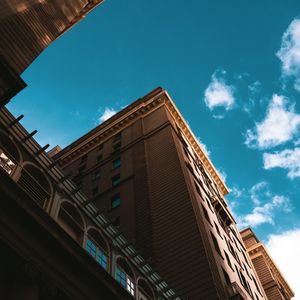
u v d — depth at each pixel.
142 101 62.88
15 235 13.40
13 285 12.83
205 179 54.38
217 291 26.94
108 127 63.03
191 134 61.78
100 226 19.88
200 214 35.59
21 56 18.31
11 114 17.62
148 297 21.14
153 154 48.00
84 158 62.03
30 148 17.81
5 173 13.76
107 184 48.25
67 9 26.05
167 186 39.44
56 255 14.55
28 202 14.19
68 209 18.25
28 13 20.81
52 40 22.12
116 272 19.02
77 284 14.87
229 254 39.78
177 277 29.36
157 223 35.25
